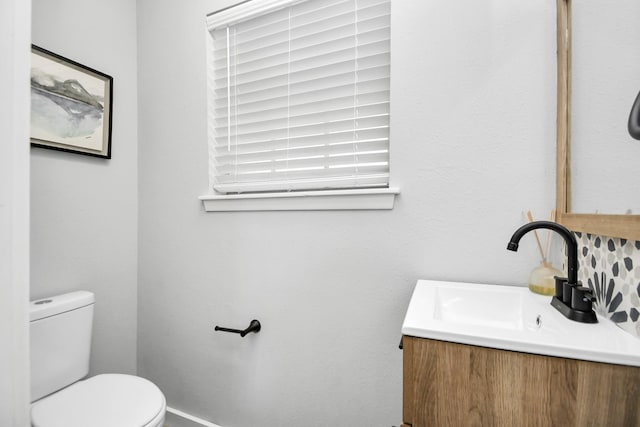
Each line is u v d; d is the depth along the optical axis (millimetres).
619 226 554
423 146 1007
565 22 805
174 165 1504
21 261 732
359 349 1122
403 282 1052
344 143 1183
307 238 1201
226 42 1400
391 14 1034
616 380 480
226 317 1375
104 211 1461
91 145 1392
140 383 1085
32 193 1209
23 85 733
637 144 499
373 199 1070
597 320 617
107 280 1473
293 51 1256
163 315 1543
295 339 1228
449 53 967
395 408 1076
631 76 513
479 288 877
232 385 1365
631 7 514
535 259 889
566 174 805
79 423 872
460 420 557
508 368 530
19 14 726
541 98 871
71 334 1174
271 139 1328
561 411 504
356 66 1151
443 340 567
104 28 1454
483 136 936
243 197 1291
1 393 711
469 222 960
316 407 1194
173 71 1494
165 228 1534
